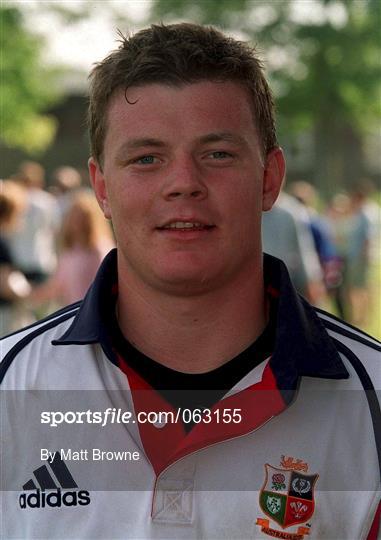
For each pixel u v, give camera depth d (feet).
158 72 6.10
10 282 23.45
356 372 6.54
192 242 6.10
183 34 6.26
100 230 20.95
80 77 112.47
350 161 104.99
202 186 6.07
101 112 6.40
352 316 37.19
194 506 6.22
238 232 6.20
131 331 6.54
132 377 6.45
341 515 6.29
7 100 86.33
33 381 6.57
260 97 6.46
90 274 20.81
